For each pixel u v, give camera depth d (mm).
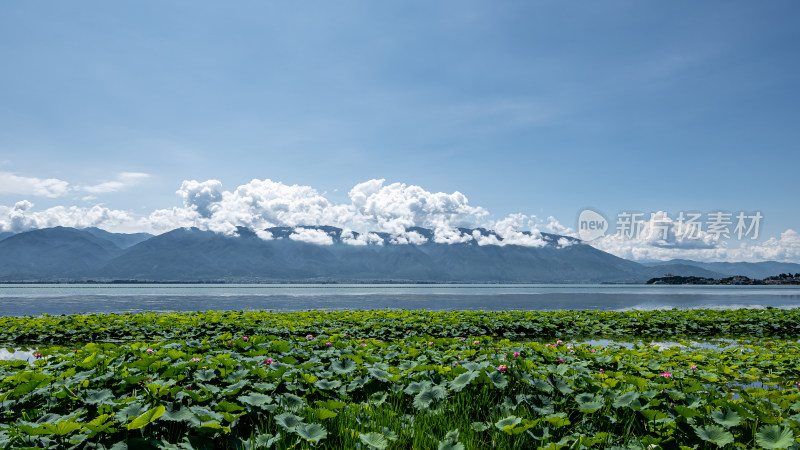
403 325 18156
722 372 8883
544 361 8508
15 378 6004
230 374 6793
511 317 20656
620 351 11047
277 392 6504
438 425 5539
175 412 5059
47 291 87375
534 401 5980
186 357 7801
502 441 5117
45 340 15602
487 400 6387
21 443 4414
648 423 5414
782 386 8656
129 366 7000
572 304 42812
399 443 5113
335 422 5379
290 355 9039
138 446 4395
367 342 11086
